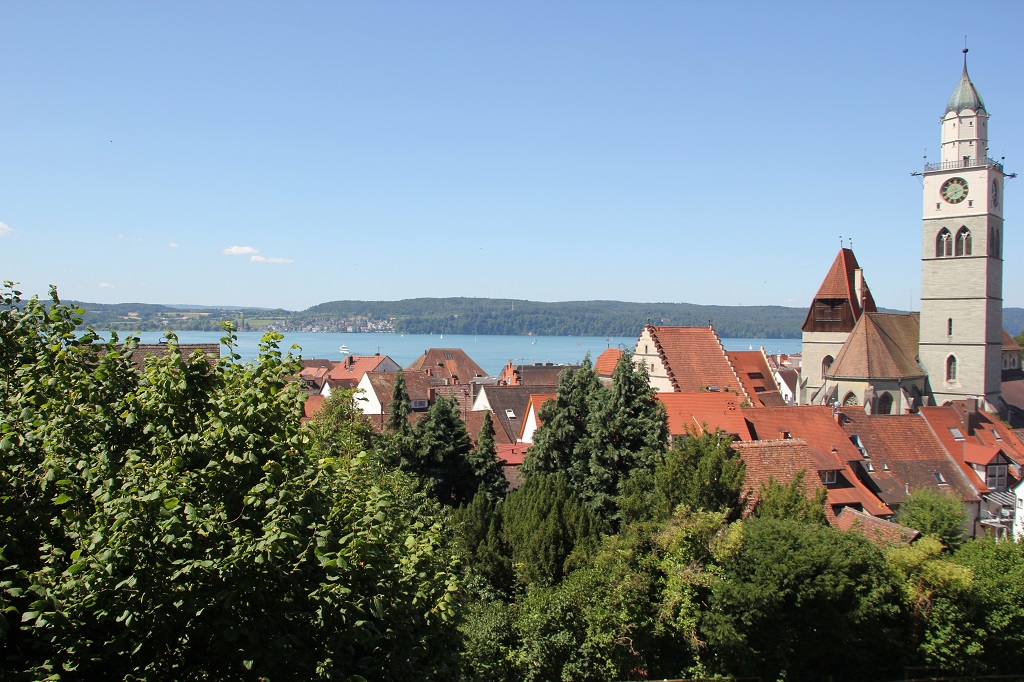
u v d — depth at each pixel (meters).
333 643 14.99
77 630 13.36
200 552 13.80
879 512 52.78
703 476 39.94
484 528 42.78
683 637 34.56
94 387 16.12
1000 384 91.69
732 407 61.00
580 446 49.41
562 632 33.94
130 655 13.88
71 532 14.09
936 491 55.81
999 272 90.38
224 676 14.56
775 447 51.47
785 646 33.69
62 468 14.52
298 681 14.41
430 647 17.92
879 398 83.44
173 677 14.39
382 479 33.94
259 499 14.89
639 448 48.44
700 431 57.47
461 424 53.50
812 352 98.12
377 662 16.22
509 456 67.06
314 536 14.91
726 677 34.47
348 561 14.81
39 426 15.07
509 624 34.66
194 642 14.47
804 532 34.84
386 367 140.62
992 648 38.19
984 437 67.19
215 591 13.71
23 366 17.22
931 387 90.75
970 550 42.78
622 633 33.97
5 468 14.83
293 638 14.23
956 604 37.38
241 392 17.06
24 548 14.43
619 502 44.25
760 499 42.31
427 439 51.72
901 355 89.88
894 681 36.59
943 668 37.50
